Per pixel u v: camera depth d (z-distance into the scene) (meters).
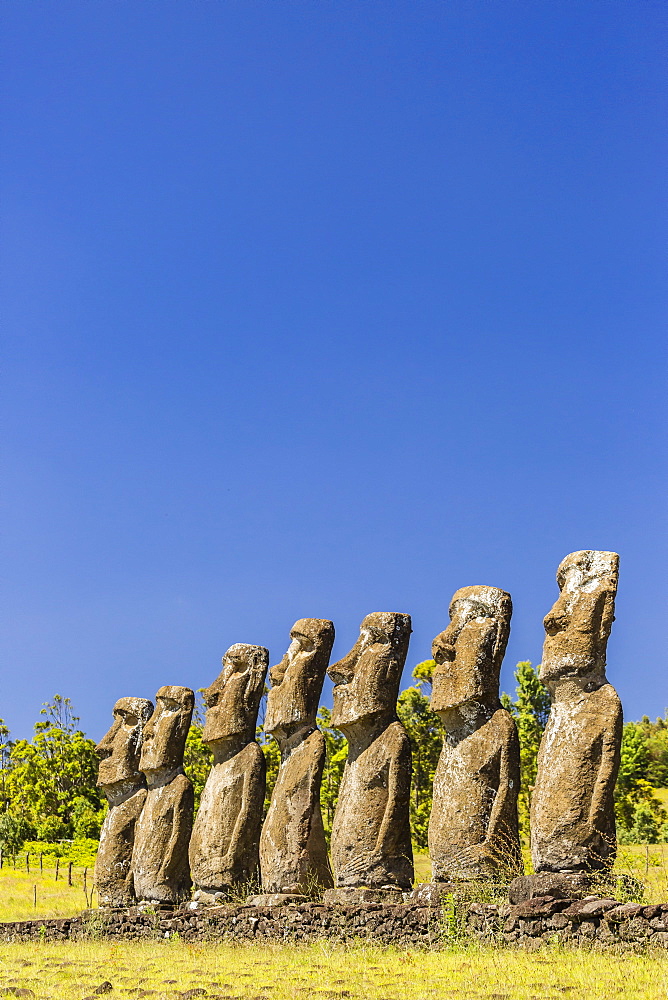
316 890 22.56
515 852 19.56
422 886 20.06
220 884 24.17
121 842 27.78
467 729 20.38
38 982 18.86
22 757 76.44
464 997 14.48
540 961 16.12
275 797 23.34
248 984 17.23
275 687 24.20
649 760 42.41
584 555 19.06
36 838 62.69
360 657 22.41
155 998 16.61
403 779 21.62
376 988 15.73
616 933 16.25
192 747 45.31
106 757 28.66
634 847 30.83
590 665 18.44
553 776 18.20
